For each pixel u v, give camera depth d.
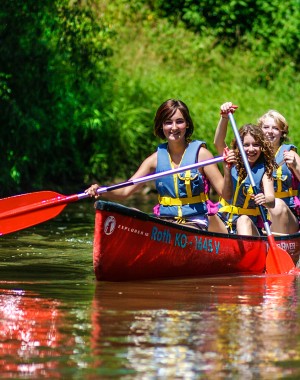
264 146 12.32
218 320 8.27
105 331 7.80
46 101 22.47
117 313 8.55
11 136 21.52
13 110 21.05
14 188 21.95
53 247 13.74
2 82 20.33
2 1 21.12
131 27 30.27
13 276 10.90
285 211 13.33
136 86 25.92
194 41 30.44
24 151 21.86
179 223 11.86
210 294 9.78
